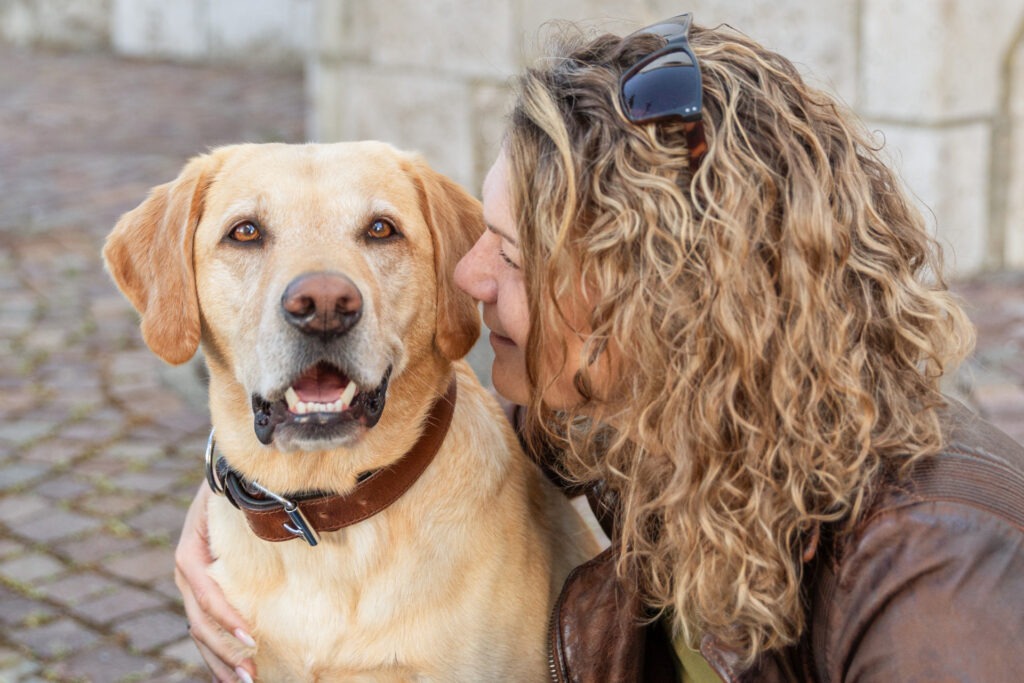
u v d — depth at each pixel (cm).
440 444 196
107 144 892
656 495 165
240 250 198
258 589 199
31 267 621
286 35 1259
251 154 206
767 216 150
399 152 214
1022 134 553
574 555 228
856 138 165
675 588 161
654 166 154
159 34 1325
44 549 345
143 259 210
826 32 531
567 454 191
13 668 284
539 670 204
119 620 308
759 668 161
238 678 205
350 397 183
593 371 165
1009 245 567
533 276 166
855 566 143
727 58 159
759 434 150
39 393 467
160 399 461
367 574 193
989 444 154
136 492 382
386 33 673
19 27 1401
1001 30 534
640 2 572
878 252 156
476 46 627
